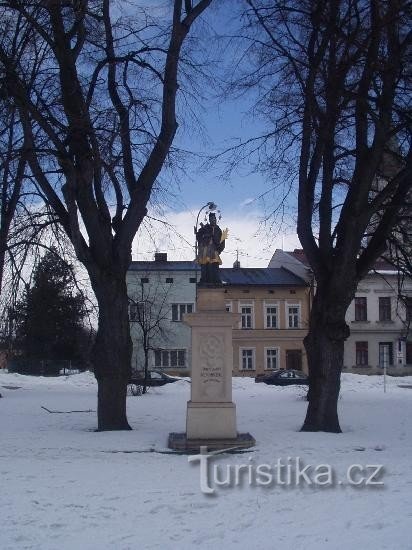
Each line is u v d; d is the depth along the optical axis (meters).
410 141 15.22
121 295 15.37
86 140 14.57
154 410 21.14
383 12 14.35
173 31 15.14
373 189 17.19
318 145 15.71
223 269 62.16
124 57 15.25
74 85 14.80
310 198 16.45
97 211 15.21
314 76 15.11
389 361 58.91
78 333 30.81
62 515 7.61
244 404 24.42
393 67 14.54
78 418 18.58
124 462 11.31
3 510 7.82
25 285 17.70
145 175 15.49
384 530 6.66
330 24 14.77
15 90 14.22
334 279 15.49
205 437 13.05
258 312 59.75
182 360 57.12
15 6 13.97
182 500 8.33
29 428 16.00
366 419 18.75
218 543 6.46
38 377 41.75
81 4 14.11
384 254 18.42
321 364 15.74
